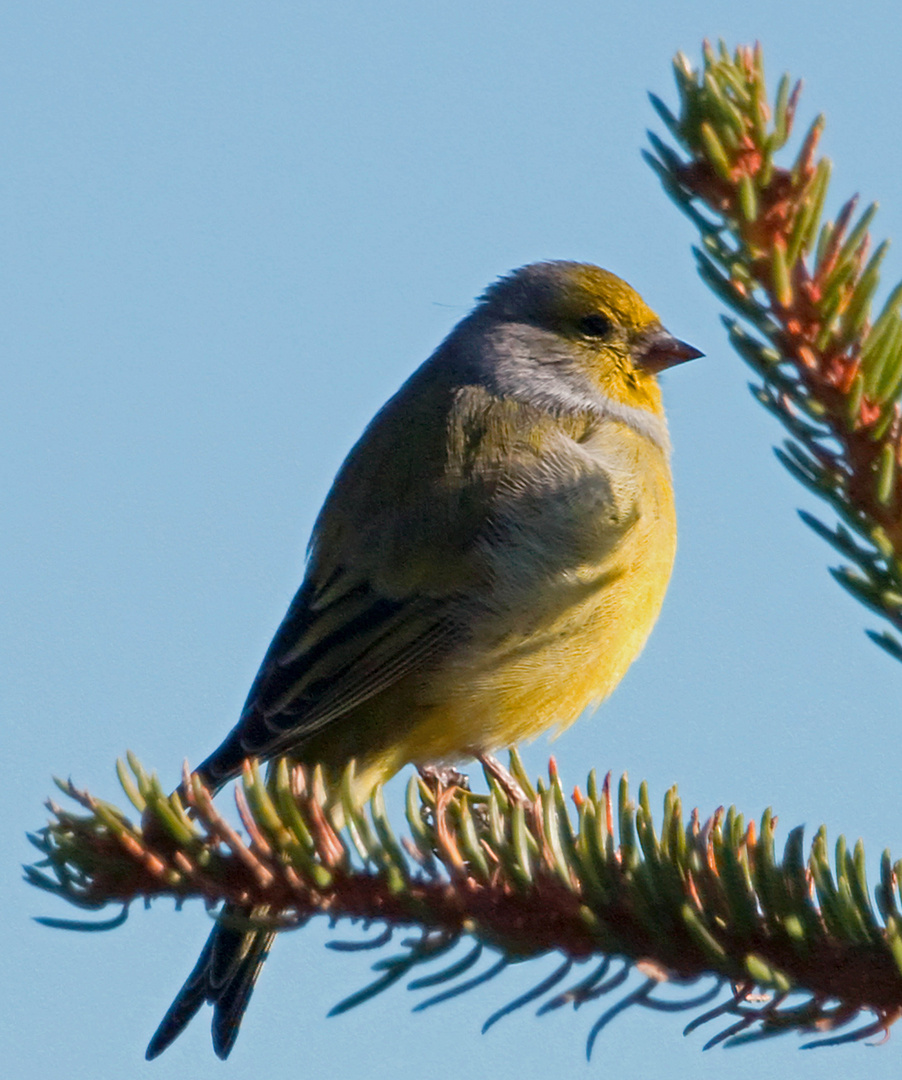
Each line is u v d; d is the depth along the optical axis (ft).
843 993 4.84
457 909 5.23
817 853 4.97
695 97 5.18
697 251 5.18
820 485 5.05
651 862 5.07
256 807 5.33
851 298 5.24
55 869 5.30
